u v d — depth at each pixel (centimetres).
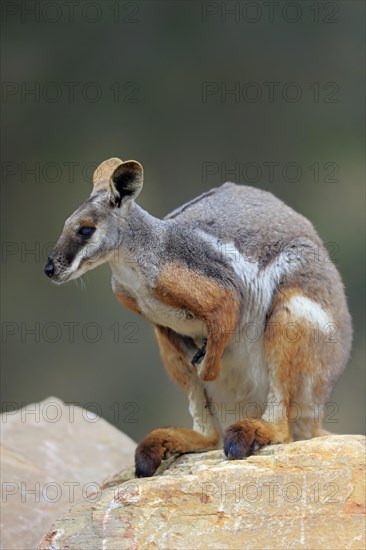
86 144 2088
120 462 993
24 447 980
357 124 2111
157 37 2086
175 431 780
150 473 750
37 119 2075
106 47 2083
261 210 821
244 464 648
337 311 802
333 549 587
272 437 741
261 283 793
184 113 2094
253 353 798
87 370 1973
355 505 606
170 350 812
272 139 2106
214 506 616
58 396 1958
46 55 2072
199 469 673
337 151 2108
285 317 775
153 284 764
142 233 767
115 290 802
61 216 2081
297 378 775
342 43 2108
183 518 612
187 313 774
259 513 609
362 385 1781
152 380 1955
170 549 595
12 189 2072
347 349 835
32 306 2023
